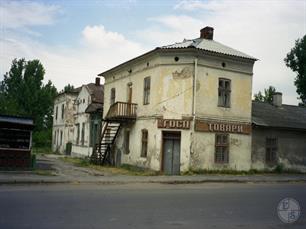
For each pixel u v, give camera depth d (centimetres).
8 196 1124
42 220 812
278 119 2673
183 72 2208
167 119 2200
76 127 3975
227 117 2292
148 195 1260
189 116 2170
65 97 4403
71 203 1032
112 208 981
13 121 1923
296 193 1468
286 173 2548
